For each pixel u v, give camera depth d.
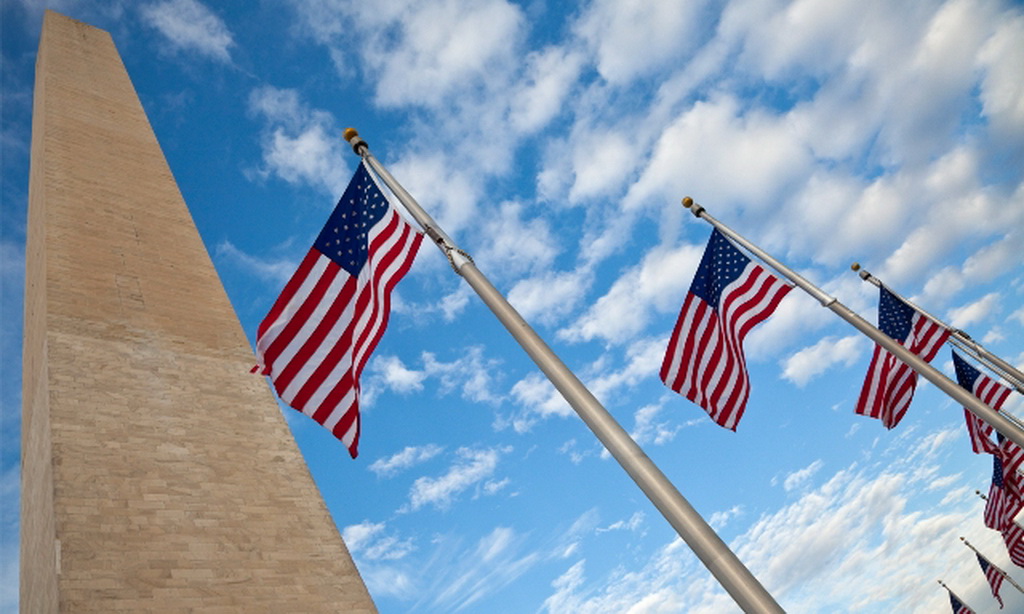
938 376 12.98
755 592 5.30
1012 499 17.86
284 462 15.30
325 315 8.90
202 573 12.03
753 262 12.29
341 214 9.30
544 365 7.02
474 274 7.89
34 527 14.27
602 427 6.47
